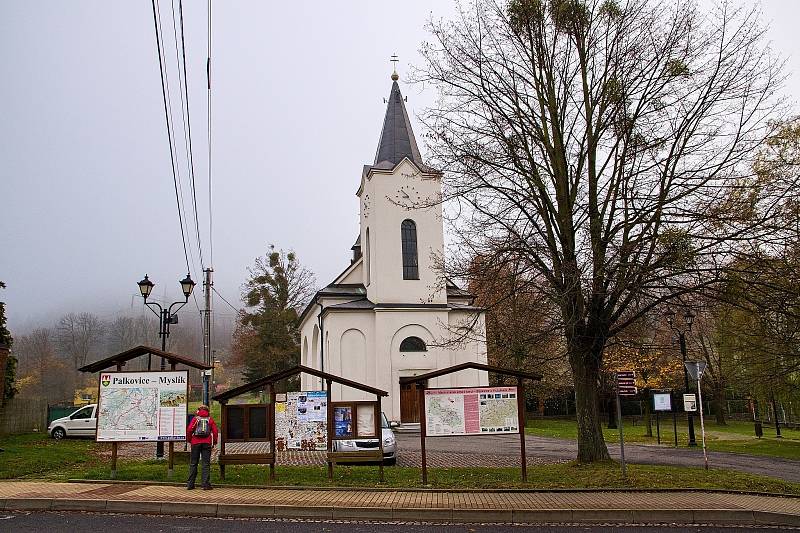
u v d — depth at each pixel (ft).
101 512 40.19
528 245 57.16
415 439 94.84
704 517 39.68
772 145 72.64
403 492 45.62
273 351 208.74
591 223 55.98
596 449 57.62
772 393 104.73
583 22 59.31
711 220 52.08
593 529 37.14
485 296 62.59
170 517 38.93
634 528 37.52
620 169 56.39
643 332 66.08
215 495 43.50
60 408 118.83
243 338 221.46
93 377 240.73
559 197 59.21
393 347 114.32
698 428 152.46
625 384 51.88
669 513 39.73
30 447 75.25
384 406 111.86
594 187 57.77
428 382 114.01
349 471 54.85
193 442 46.24
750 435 127.24
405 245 121.29
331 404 49.85
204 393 81.61
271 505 40.16
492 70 61.98
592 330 56.59
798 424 147.43
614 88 56.44
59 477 52.21
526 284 58.80
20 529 34.55
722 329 91.50
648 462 70.13
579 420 58.65
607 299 57.21
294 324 214.90
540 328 61.16
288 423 49.73
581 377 58.29
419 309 115.65
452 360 115.96
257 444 83.15
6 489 45.83
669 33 57.06
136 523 36.70
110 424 49.78
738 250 53.31
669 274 52.31
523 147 60.13
